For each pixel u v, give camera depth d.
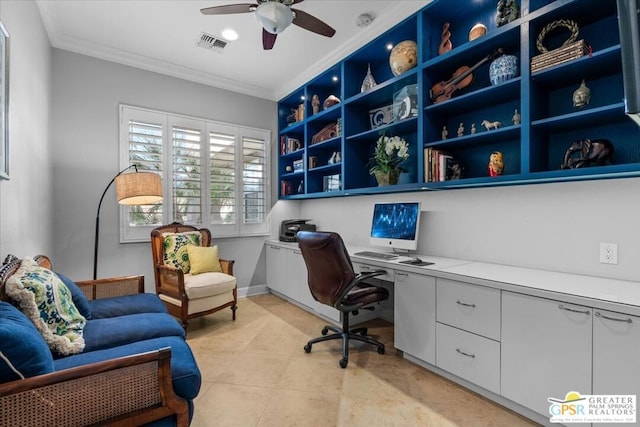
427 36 2.53
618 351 1.34
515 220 2.24
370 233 3.18
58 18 2.68
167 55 3.34
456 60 2.40
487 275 1.92
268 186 4.39
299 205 4.64
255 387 2.01
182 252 3.28
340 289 2.24
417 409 1.78
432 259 2.57
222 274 3.24
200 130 3.83
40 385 1.01
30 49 2.20
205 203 3.86
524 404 1.65
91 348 1.58
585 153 1.76
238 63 3.53
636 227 1.73
